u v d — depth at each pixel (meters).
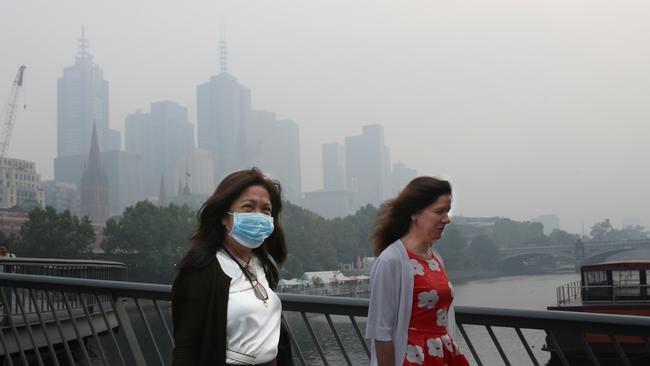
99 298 4.33
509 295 131.25
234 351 2.51
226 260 2.63
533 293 135.25
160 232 123.88
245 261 2.75
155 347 4.16
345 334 34.75
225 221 2.75
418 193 3.28
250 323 2.55
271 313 2.67
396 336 3.16
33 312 12.39
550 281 197.00
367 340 3.57
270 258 2.94
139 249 122.38
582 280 25.55
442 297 3.22
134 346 4.16
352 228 196.25
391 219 3.36
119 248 124.31
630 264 24.44
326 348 30.22
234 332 2.53
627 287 24.47
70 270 20.11
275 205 2.91
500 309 3.32
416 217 3.32
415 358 3.10
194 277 2.52
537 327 3.21
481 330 30.97
